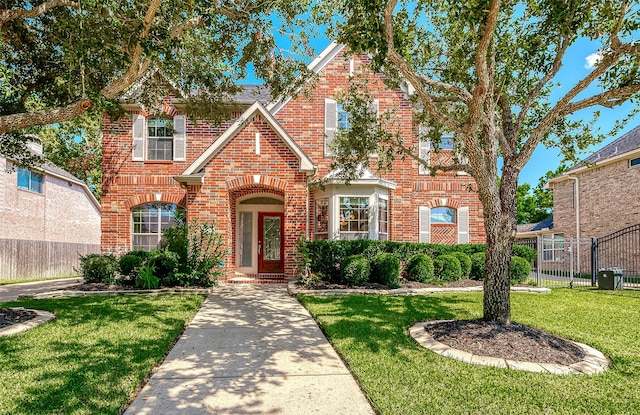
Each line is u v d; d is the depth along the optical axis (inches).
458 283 456.8
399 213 549.3
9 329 238.4
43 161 388.2
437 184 590.6
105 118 567.2
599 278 482.3
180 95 396.5
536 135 246.8
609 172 733.3
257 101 466.9
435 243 542.6
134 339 220.5
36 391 149.0
